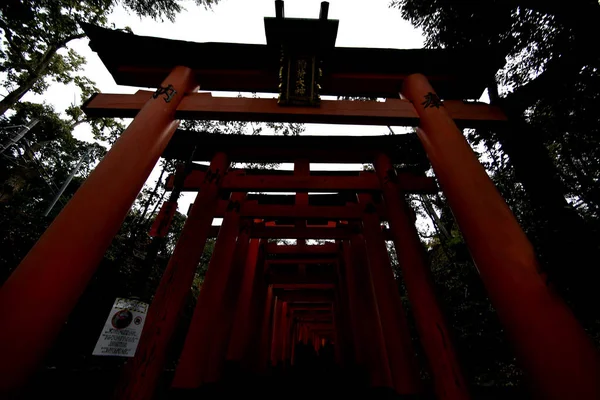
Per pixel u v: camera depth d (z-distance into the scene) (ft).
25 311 8.75
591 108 15.21
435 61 18.54
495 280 10.48
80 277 10.12
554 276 9.77
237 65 18.92
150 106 15.49
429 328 16.29
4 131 49.57
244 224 33.24
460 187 13.15
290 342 61.05
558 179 16.14
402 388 18.49
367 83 19.24
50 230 10.44
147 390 14.78
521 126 17.48
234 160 27.86
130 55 18.53
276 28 17.30
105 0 39.58
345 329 38.27
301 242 42.68
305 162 27.76
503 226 11.29
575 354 8.28
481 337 23.38
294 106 16.74
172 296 18.08
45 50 47.93
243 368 29.27
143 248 17.11
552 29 16.11
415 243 19.43
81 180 70.18
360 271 30.14
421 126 16.62
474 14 19.19
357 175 28.45
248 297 32.55
